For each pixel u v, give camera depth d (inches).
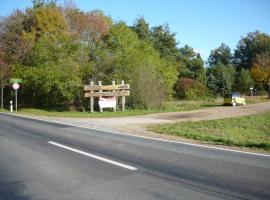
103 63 1344.7
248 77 2829.7
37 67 1347.2
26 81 1373.0
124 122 829.8
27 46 1619.1
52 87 1262.3
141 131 644.1
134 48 1540.4
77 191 261.6
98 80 1327.5
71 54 1354.6
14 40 1780.3
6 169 337.4
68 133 603.2
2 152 427.8
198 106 1569.9
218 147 452.8
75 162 360.8
